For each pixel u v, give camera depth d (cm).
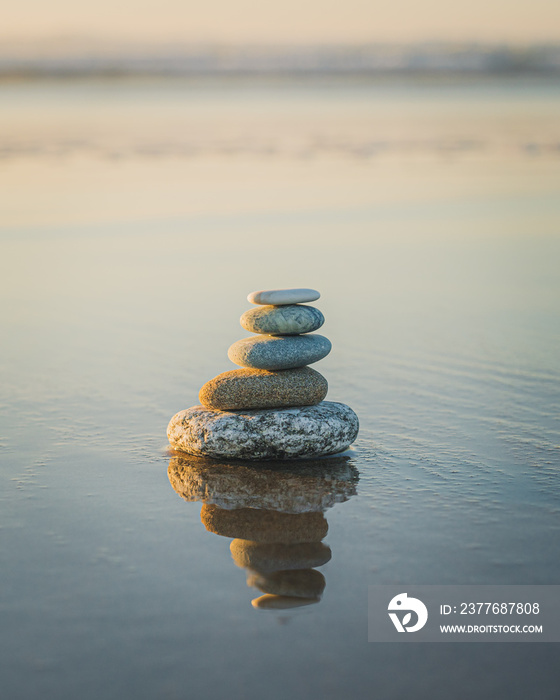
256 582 383
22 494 486
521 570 392
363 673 314
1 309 1013
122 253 1337
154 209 1672
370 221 1576
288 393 551
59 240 1423
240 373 566
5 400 673
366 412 640
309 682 308
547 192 1823
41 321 955
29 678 310
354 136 2814
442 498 477
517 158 2308
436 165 2212
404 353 814
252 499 481
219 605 362
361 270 1220
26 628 344
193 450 548
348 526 443
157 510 466
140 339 877
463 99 4338
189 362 790
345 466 531
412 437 583
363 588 377
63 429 604
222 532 437
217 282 1151
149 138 2747
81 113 3528
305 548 418
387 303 1035
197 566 399
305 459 545
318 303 1037
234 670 315
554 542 420
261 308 575
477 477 508
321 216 1620
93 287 1127
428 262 1264
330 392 693
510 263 1248
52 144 2584
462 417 623
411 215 1625
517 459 537
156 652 327
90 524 446
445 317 961
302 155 2395
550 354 798
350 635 339
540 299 1040
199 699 298
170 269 1230
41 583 382
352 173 2094
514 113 3544
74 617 352
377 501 475
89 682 308
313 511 463
